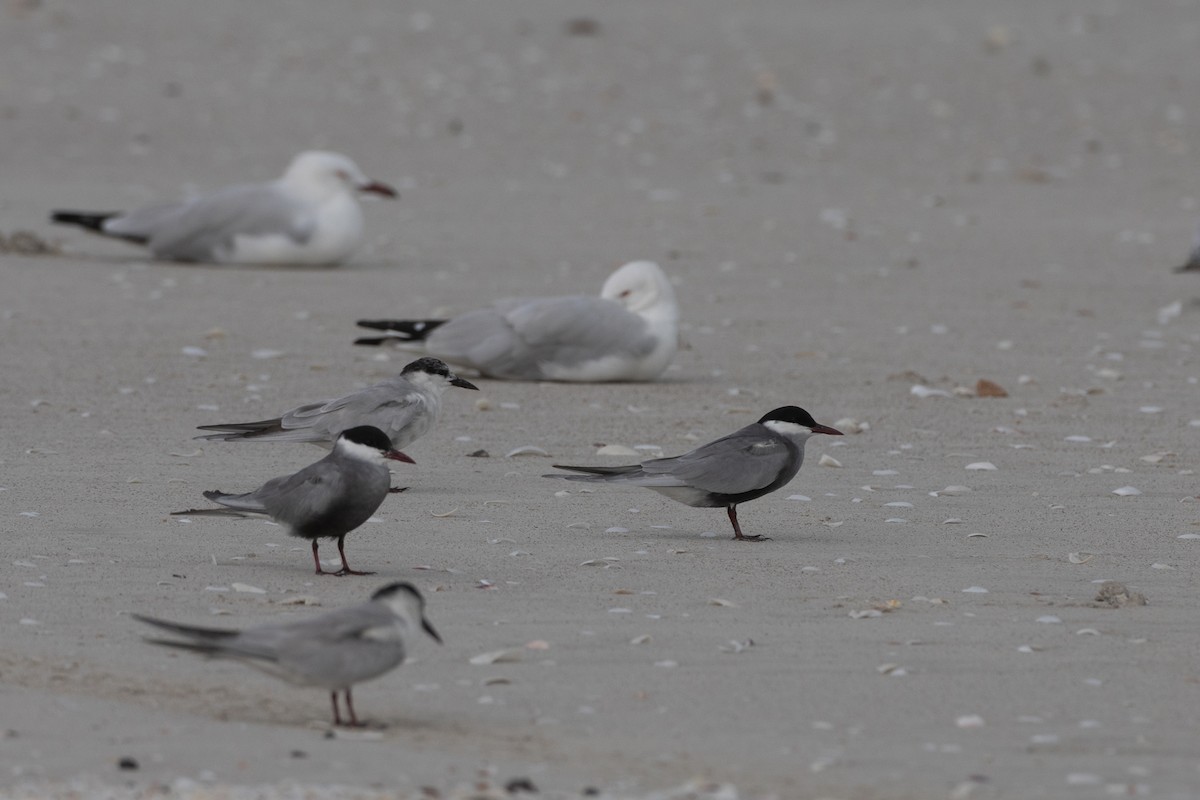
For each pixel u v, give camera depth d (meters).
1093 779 6.69
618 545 10.69
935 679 8.03
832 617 9.09
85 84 35.16
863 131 33.97
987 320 19.77
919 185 29.92
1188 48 40.72
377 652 7.04
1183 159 32.19
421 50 39.34
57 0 42.34
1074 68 38.72
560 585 9.67
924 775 6.75
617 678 8.00
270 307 19.62
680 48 40.09
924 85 37.28
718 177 30.14
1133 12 45.00
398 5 44.34
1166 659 8.38
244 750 6.87
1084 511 11.78
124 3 42.59
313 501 9.44
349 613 7.10
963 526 11.33
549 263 22.92
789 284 21.83
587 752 6.98
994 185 30.09
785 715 7.50
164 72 36.59
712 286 21.64
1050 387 16.39
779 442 10.79
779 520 11.51
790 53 39.81
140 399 15.04
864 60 39.28
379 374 16.33
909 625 8.95
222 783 6.46
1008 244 25.05
